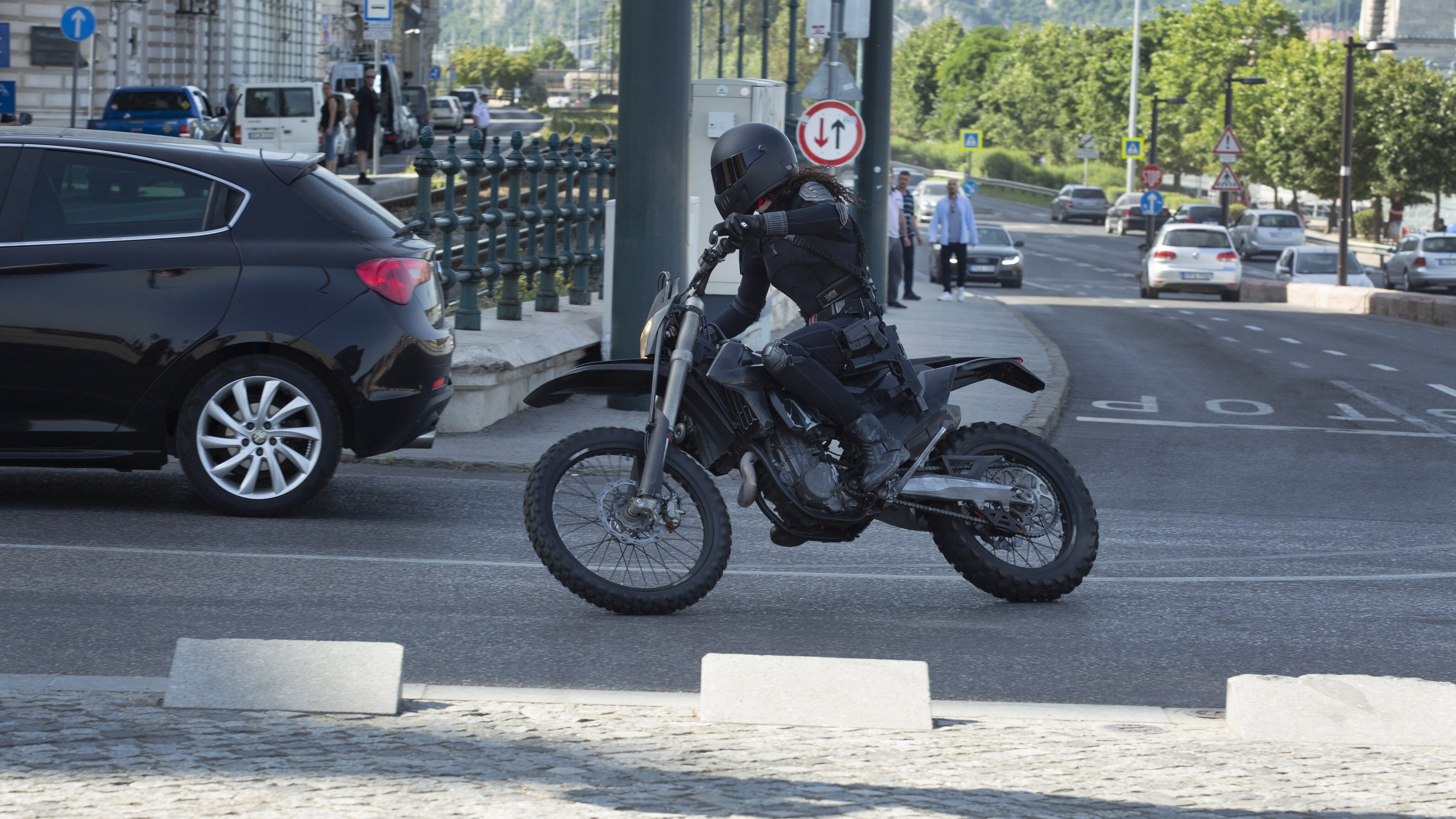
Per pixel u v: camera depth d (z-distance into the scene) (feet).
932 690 23.59
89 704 20.47
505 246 57.52
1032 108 534.78
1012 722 21.38
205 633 25.52
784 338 27.61
